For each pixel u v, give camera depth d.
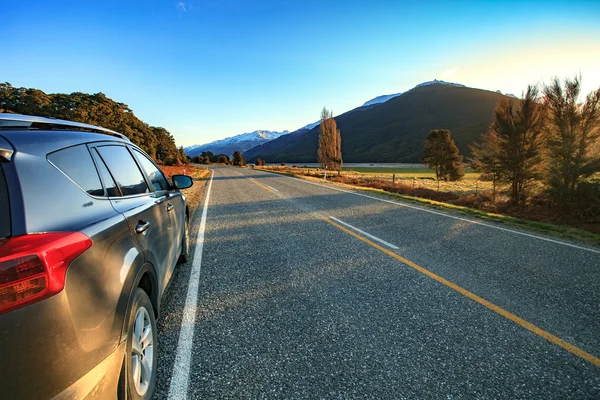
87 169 2.00
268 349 2.64
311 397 2.11
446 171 47.47
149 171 3.49
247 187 17.88
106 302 1.57
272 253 5.32
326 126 38.47
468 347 2.69
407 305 3.44
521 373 2.37
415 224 7.65
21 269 1.22
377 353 2.60
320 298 3.61
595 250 5.57
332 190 15.84
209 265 4.73
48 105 58.66
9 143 1.50
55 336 1.28
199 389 2.16
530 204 16.81
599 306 3.44
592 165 14.24
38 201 1.45
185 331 2.90
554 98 14.95
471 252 5.38
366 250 5.48
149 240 2.42
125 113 81.19
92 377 1.41
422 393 2.16
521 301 3.54
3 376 1.14
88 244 1.51
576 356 2.58
